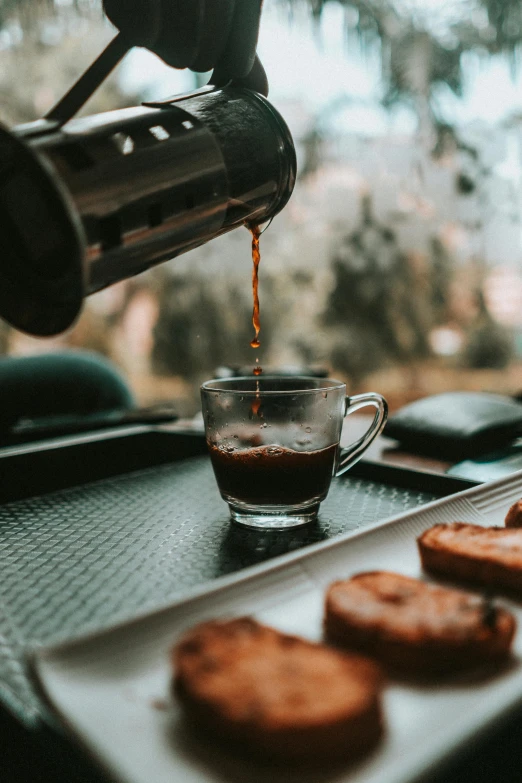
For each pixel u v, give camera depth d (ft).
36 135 1.04
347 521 1.39
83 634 0.85
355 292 4.78
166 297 4.90
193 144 1.16
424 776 0.73
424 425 1.87
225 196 1.21
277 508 1.32
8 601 1.08
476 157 4.50
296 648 0.87
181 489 1.60
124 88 4.63
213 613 0.93
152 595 1.10
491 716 0.80
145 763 0.75
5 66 4.65
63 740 0.78
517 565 1.06
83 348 5.17
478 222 4.67
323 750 0.75
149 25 1.17
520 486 1.42
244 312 4.87
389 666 0.90
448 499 1.29
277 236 4.78
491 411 1.89
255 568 1.00
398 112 4.41
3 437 2.10
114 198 1.06
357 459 1.47
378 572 1.04
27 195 1.06
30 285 1.14
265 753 0.75
